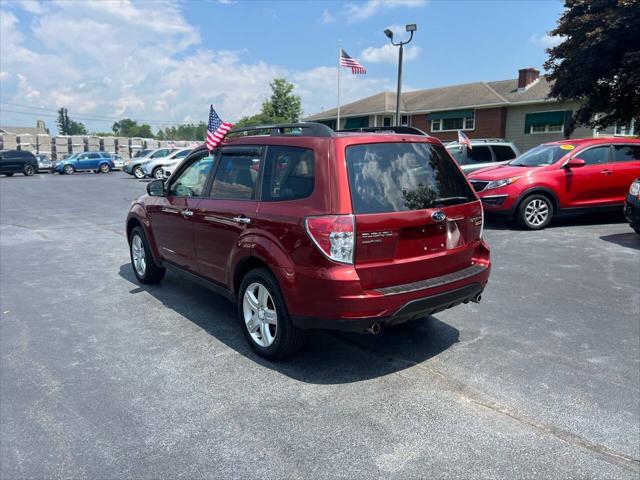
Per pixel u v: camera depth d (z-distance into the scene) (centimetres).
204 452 288
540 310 519
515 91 3084
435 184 389
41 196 1883
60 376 385
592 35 1431
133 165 3062
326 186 345
